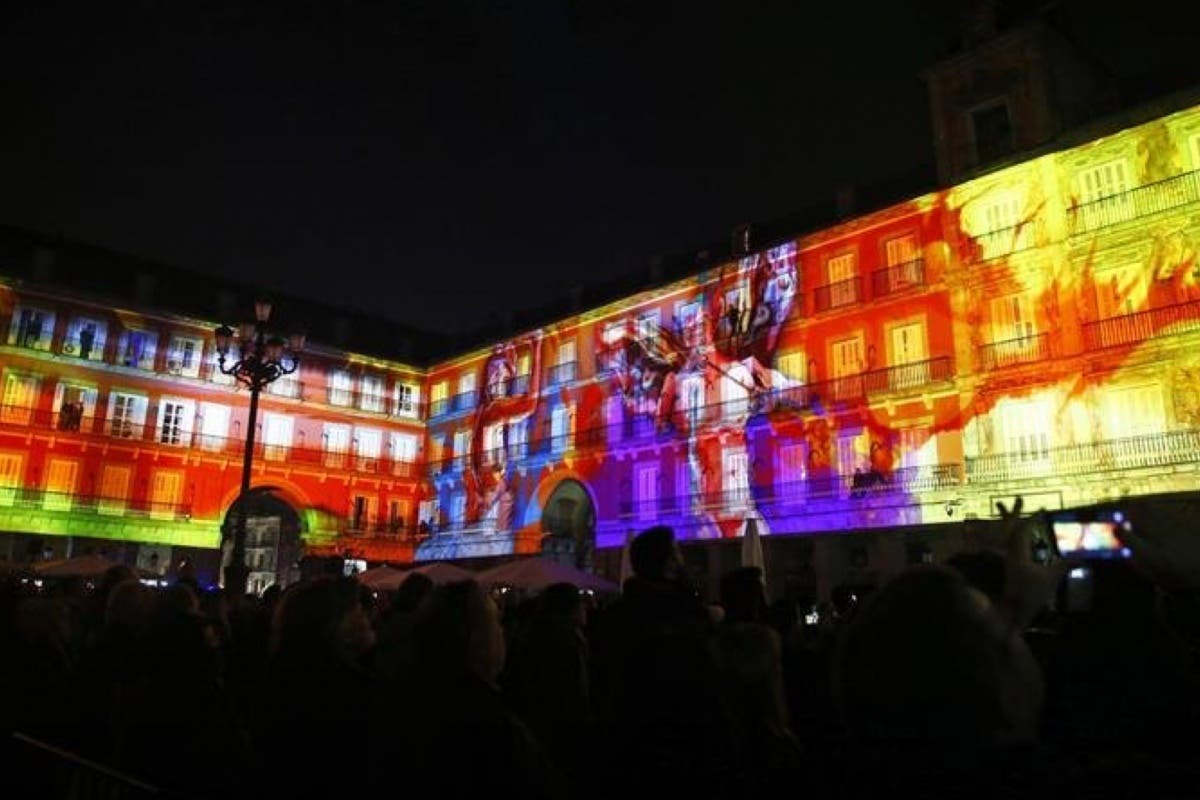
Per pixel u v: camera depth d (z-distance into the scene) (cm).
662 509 3512
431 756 295
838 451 3022
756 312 3388
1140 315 2389
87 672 537
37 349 3828
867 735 240
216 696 474
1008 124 2800
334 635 416
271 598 1156
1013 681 225
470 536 4450
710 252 3875
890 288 2977
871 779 241
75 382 3938
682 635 433
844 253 3161
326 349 4678
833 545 2956
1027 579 283
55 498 3766
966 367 2722
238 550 1933
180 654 467
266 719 401
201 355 4325
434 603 328
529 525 4119
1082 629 353
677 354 3647
